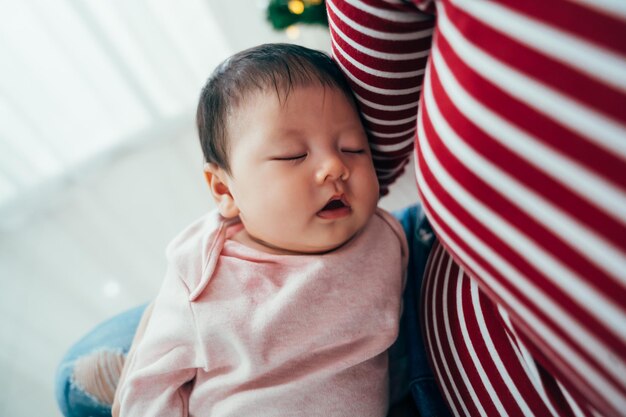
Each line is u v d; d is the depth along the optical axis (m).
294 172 0.49
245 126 0.51
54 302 1.61
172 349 0.56
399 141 0.51
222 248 0.58
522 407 0.42
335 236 0.52
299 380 0.51
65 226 1.93
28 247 1.86
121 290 1.60
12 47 1.86
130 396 0.56
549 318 0.28
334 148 0.50
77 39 1.96
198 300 0.54
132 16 2.00
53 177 2.08
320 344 0.52
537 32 0.23
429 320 0.53
